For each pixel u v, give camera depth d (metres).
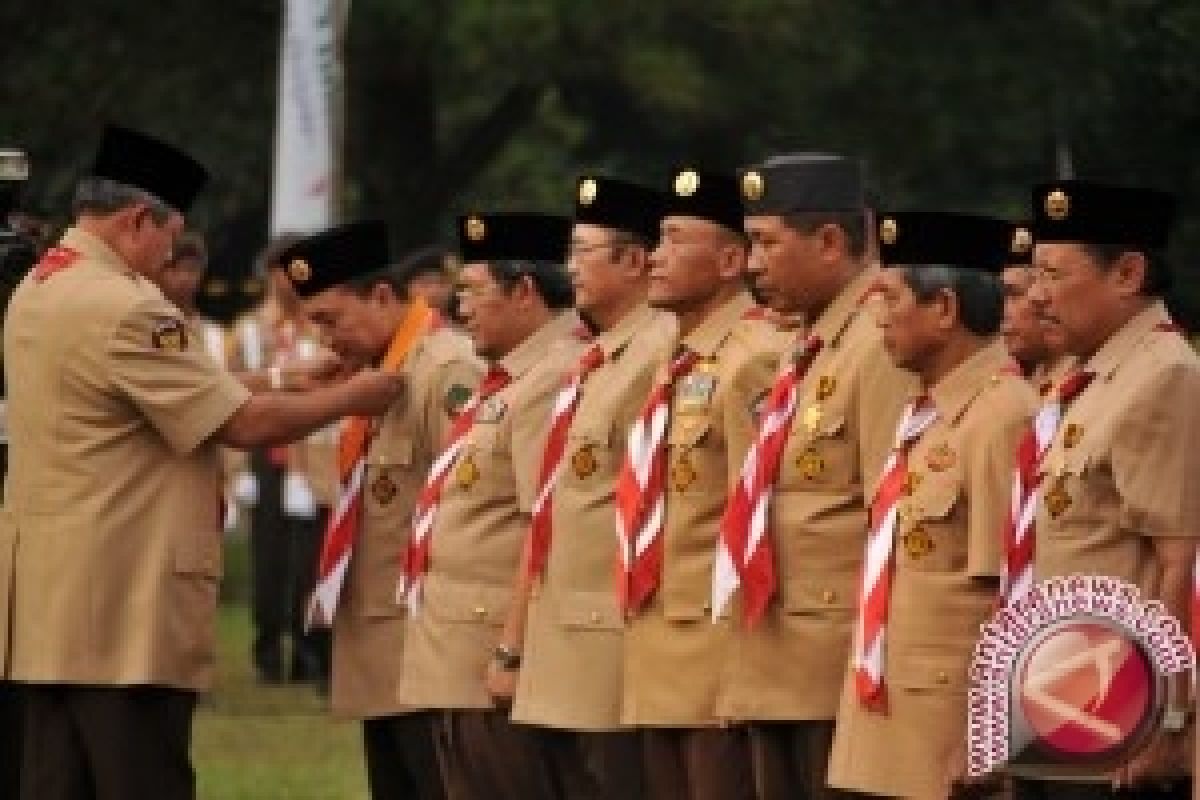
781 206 15.24
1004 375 14.59
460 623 17.38
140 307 16.50
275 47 43.00
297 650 29.69
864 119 43.09
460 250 18.02
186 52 43.28
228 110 44.75
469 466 17.44
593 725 16.55
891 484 14.67
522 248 17.50
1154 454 13.58
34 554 16.59
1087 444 13.75
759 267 15.31
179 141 45.75
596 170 49.00
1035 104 42.38
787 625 15.20
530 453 17.22
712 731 15.80
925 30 42.59
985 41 42.53
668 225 15.98
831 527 15.14
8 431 16.95
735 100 42.53
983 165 44.34
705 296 16.02
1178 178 30.86
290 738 25.75
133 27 43.16
